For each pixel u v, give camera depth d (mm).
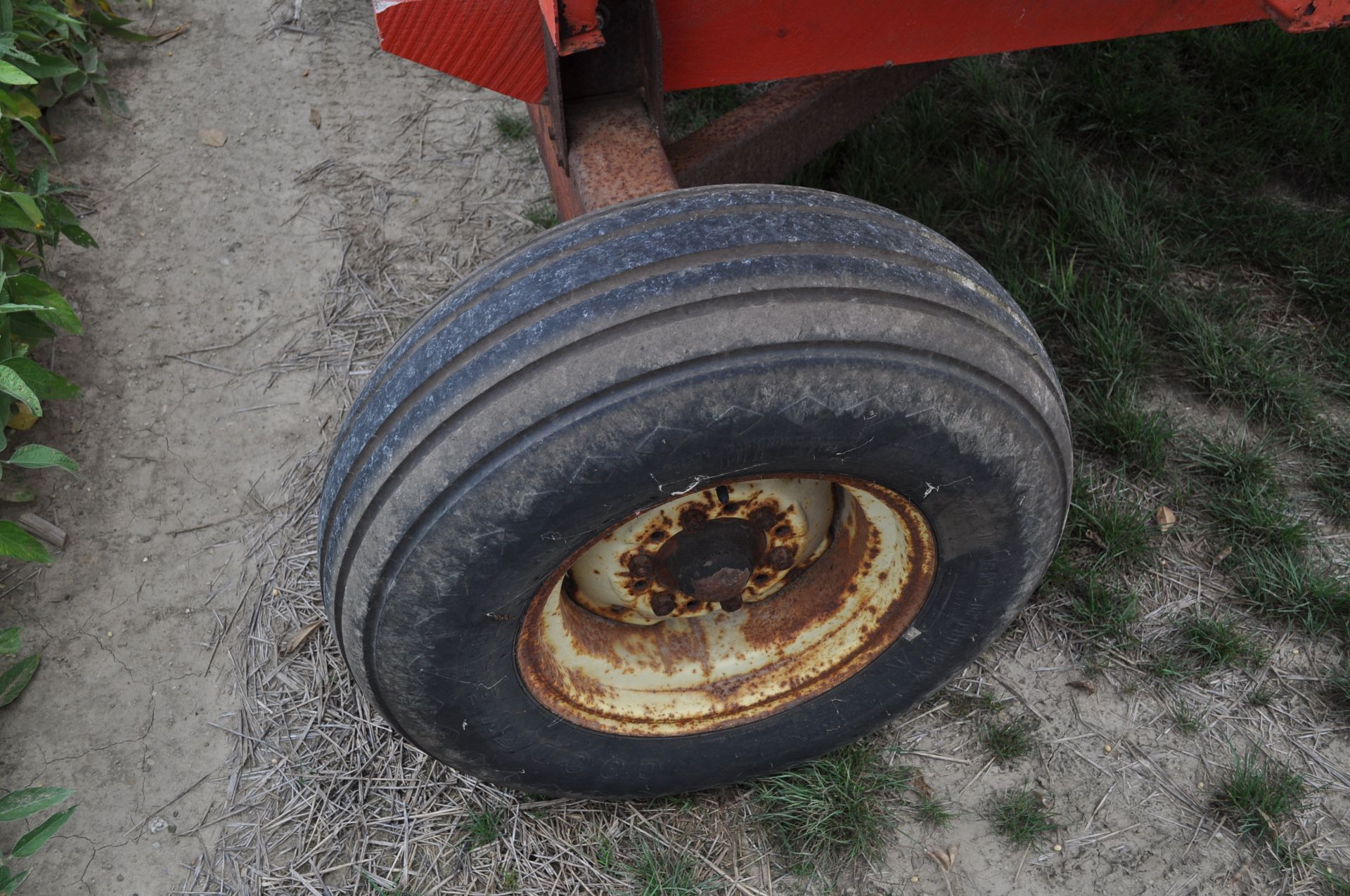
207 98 3971
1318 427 2959
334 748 2457
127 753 2490
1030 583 1999
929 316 1543
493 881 2250
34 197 3102
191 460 3021
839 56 2080
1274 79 3828
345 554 1646
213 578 2789
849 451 1589
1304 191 3604
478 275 1659
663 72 2035
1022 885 2254
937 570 1938
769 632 2164
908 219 1715
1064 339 3180
